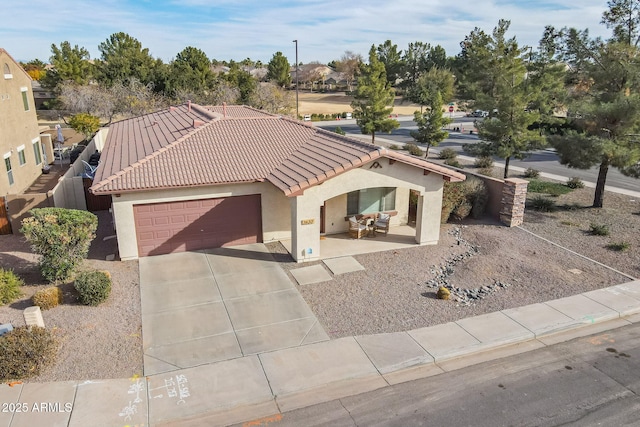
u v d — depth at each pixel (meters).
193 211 17.59
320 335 12.09
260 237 18.75
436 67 91.94
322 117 73.44
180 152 19.05
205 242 18.03
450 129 60.81
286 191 15.71
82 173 25.00
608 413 9.36
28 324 11.32
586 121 21.80
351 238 19.05
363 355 11.21
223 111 28.62
